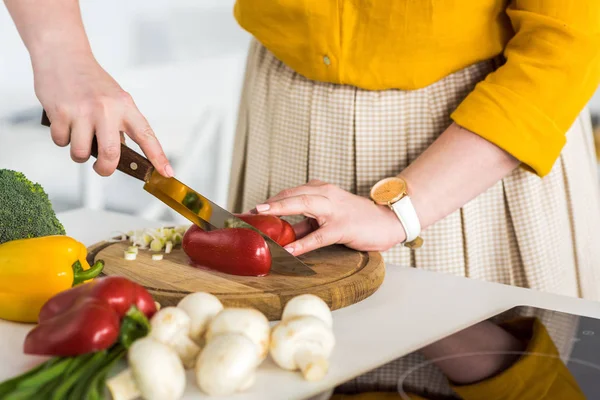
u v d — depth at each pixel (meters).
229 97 2.98
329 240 1.11
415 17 1.16
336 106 1.28
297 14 1.23
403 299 1.04
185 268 1.07
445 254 1.27
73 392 0.64
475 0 1.16
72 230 1.36
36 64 1.09
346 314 0.97
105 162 1.04
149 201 3.04
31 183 1.07
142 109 2.72
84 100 1.03
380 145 1.28
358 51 1.22
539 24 1.14
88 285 0.76
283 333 0.76
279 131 1.36
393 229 1.15
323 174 1.32
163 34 3.25
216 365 0.69
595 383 0.73
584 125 1.42
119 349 0.71
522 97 1.14
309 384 0.75
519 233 1.30
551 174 1.30
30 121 2.75
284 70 1.35
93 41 3.01
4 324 0.90
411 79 1.23
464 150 1.16
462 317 0.96
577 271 1.39
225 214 1.08
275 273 1.05
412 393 0.73
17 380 0.65
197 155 2.85
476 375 0.76
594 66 1.14
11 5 1.10
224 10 3.44
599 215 1.46
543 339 0.84
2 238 0.99
